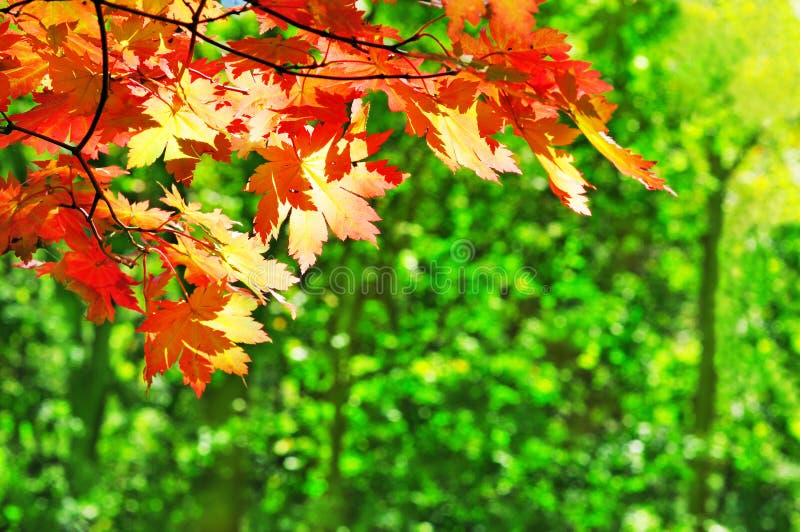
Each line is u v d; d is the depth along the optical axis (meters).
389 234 14.16
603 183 15.18
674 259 18.11
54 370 18.05
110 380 17.50
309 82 1.80
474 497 15.10
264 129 1.85
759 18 15.45
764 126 17.00
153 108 1.85
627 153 1.57
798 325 18.97
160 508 16.47
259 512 15.78
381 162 1.85
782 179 18.41
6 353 17.20
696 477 16.70
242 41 1.75
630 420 17.61
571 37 14.07
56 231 2.07
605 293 16.83
